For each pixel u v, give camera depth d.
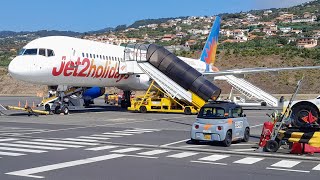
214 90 34.78
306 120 18.34
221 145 17.41
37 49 30.22
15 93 87.94
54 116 32.41
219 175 11.59
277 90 75.00
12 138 19.33
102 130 22.95
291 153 15.20
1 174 11.52
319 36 177.00
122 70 37.25
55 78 31.02
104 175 11.46
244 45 127.56
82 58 32.53
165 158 14.23
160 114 35.06
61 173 11.68
